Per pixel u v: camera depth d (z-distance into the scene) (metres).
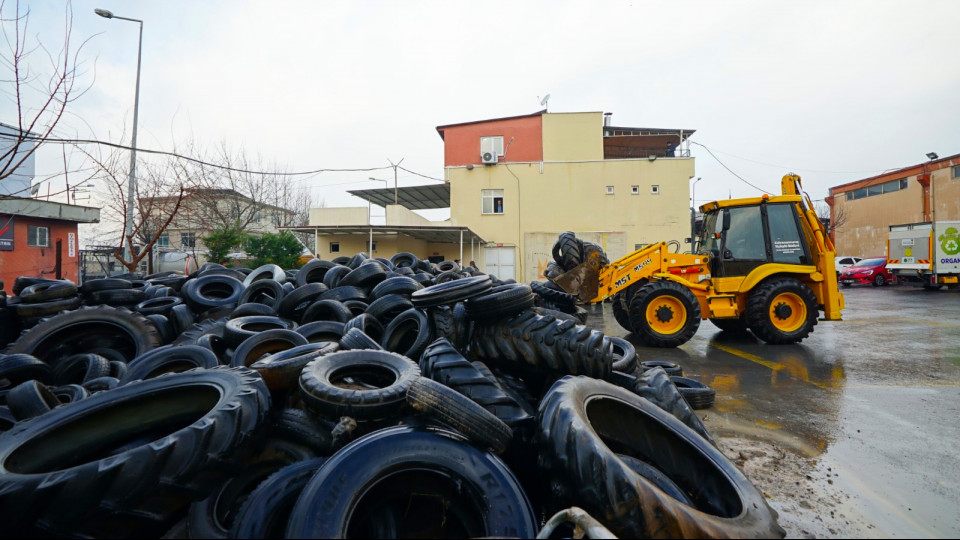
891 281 21.95
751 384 5.24
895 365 6.09
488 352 3.36
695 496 2.41
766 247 7.86
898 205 30.95
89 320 4.45
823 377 5.51
